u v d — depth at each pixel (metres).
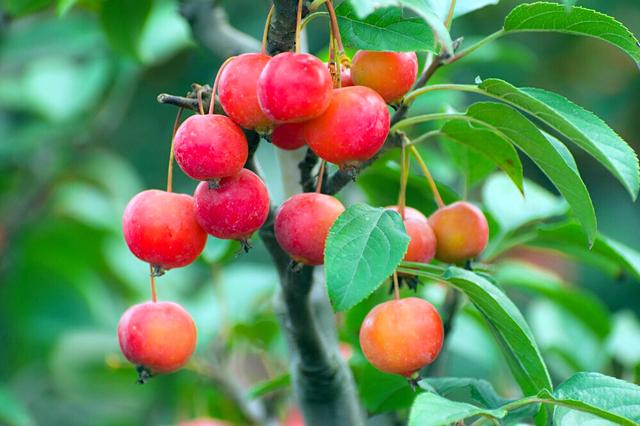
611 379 0.75
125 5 0.99
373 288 0.73
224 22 0.93
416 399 0.72
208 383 1.01
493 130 0.78
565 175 0.76
